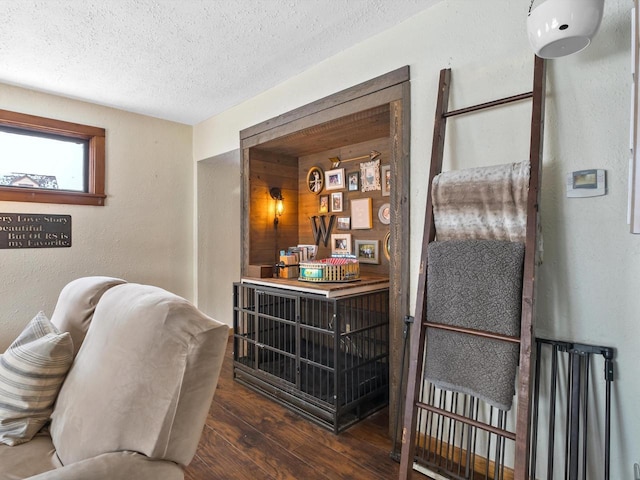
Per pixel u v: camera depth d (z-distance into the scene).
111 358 1.12
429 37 1.84
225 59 2.34
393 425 1.96
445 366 1.53
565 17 1.12
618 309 1.33
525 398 1.26
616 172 1.33
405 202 1.92
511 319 1.36
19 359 1.28
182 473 0.99
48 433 1.26
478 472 1.65
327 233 3.13
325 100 2.35
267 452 1.85
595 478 1.36
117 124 3.24
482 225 1.52
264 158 3.18
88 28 1.96
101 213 3.14
